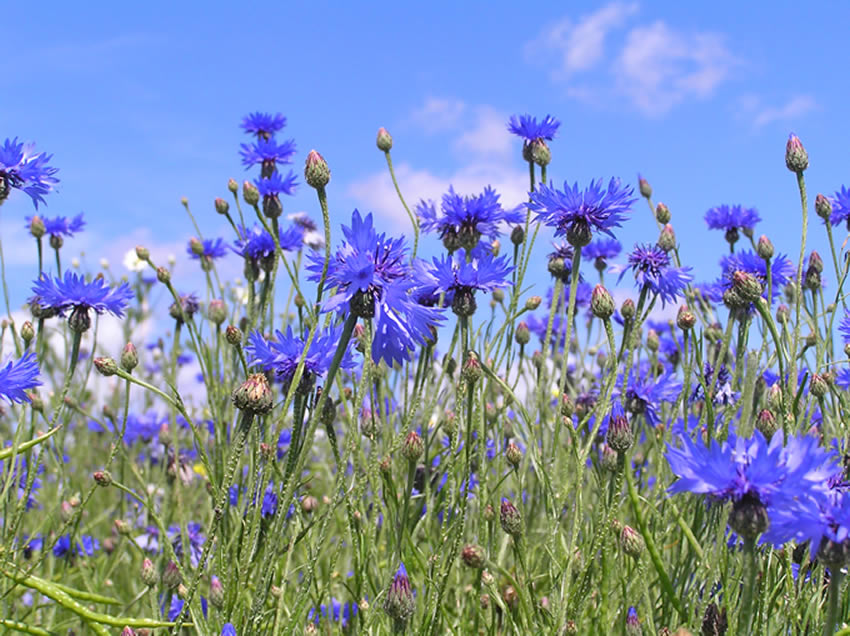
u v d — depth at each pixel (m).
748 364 0.49
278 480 0.55
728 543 0.53
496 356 0.60
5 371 0.49
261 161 0.74
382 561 0.59
